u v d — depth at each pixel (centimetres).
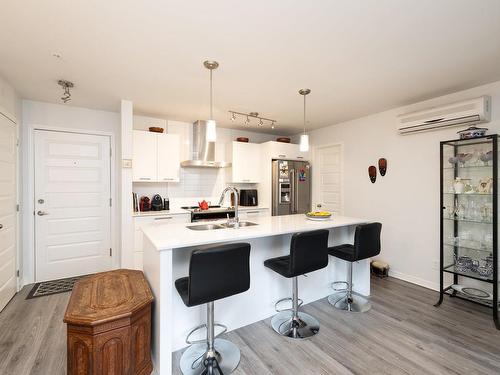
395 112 364
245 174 471
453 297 295
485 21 173
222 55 219
